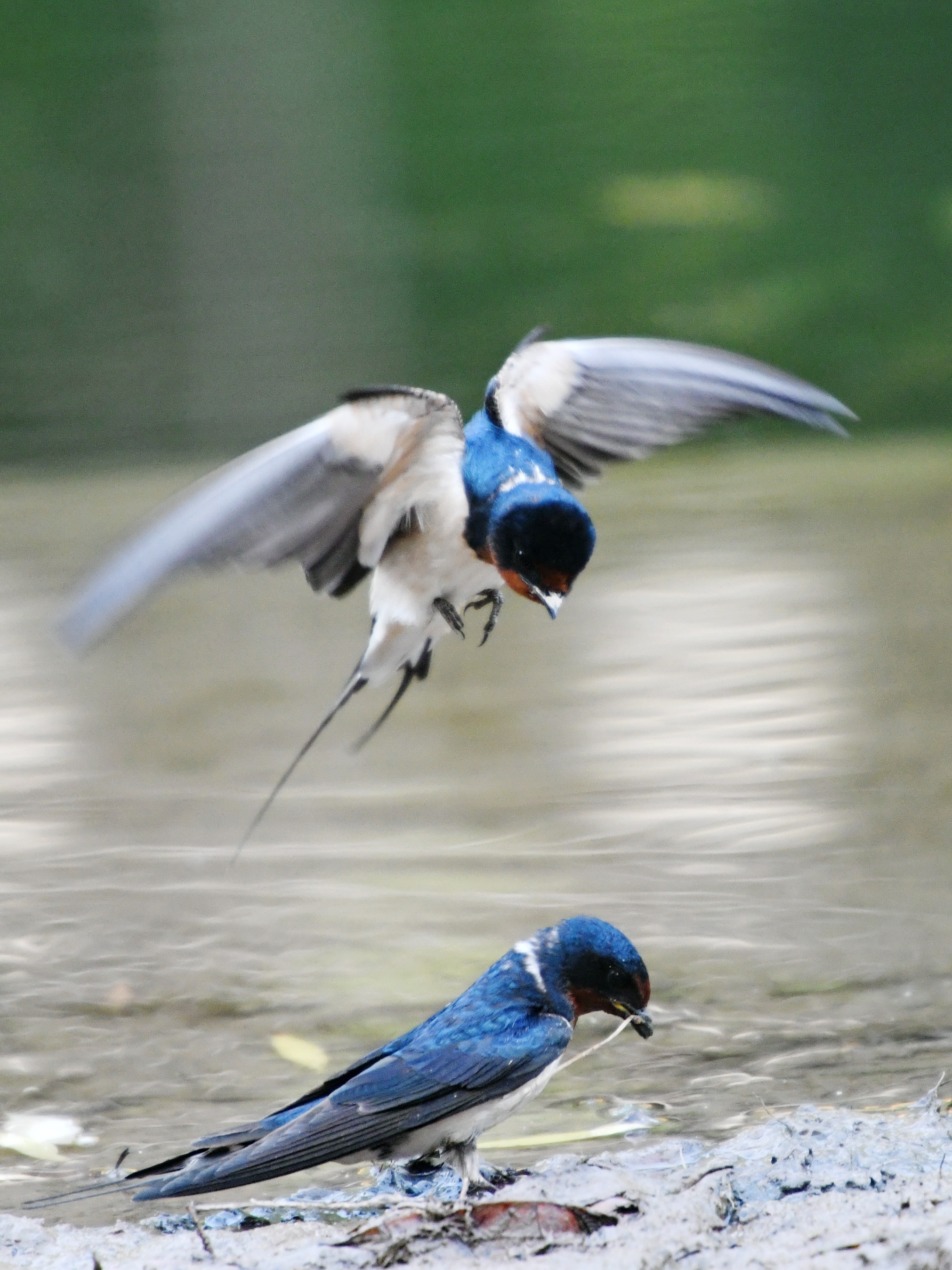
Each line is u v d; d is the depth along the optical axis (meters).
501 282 36.19
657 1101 7.18
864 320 33.69
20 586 19.88
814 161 38.62
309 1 49.16
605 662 15.69
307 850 10.96
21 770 13.12
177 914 9.77
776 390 8.32
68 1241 5.96
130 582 6.67
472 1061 6.20
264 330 34.16
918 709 13.49
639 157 40.41
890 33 43.12
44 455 29.98
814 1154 6.25
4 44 45.81
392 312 35.41
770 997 8.30
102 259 38.03
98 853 11.00
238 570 7.24
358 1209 5.96
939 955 8.73
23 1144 7.00
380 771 12.81
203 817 11.77
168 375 32.78
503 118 42.38
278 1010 8.38
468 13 47.16
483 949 9.10
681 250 37.00
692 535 21.73
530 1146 6.81
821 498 23.89
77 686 15.84
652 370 8.30
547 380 8.28
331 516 7.49
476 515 7.58
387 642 7.80
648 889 9.98
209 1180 5.79
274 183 39.34
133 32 44.75
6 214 38.91
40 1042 8.05
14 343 34.16
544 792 11.91
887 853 10.38
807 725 13.21
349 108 41.84
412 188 40.06
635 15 44.28
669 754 12.80
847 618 16.66
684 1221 5.70
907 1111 6.73
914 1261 5.28
